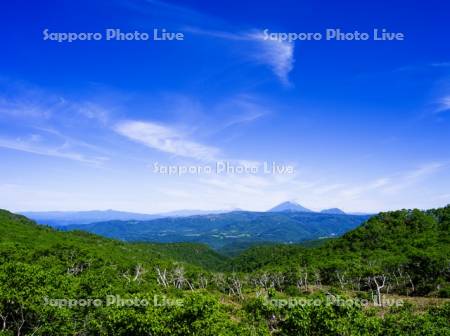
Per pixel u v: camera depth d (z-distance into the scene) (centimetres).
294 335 3653
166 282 11450
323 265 13025
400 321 4509
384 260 12000
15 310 3919
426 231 16025
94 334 4478
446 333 4156
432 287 10250
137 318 3547
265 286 12450
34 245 11625
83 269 9562
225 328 3925
